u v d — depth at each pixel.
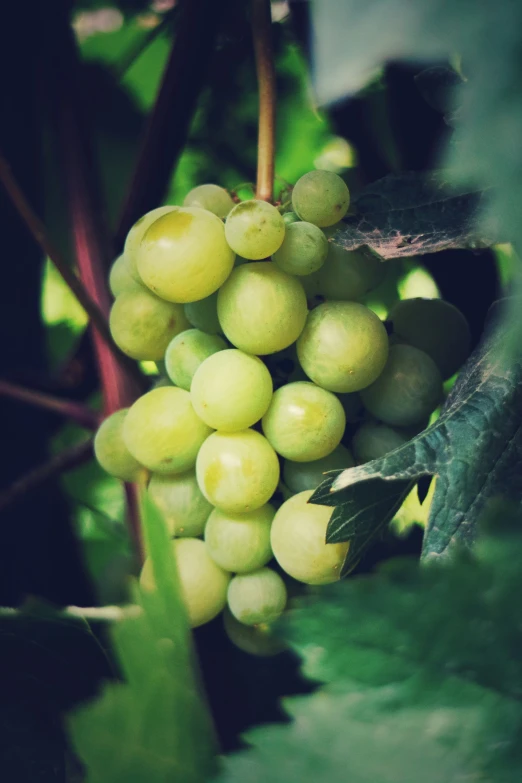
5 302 0.47
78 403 0.45
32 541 0.46
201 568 0.37
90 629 0.36
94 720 0.28
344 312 0.36
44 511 0.47
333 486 0.32
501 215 0.21
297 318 0.35
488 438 0.33
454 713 0.28
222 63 0.49
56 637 0.36
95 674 0.36
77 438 0.58
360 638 0.28
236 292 0.35
